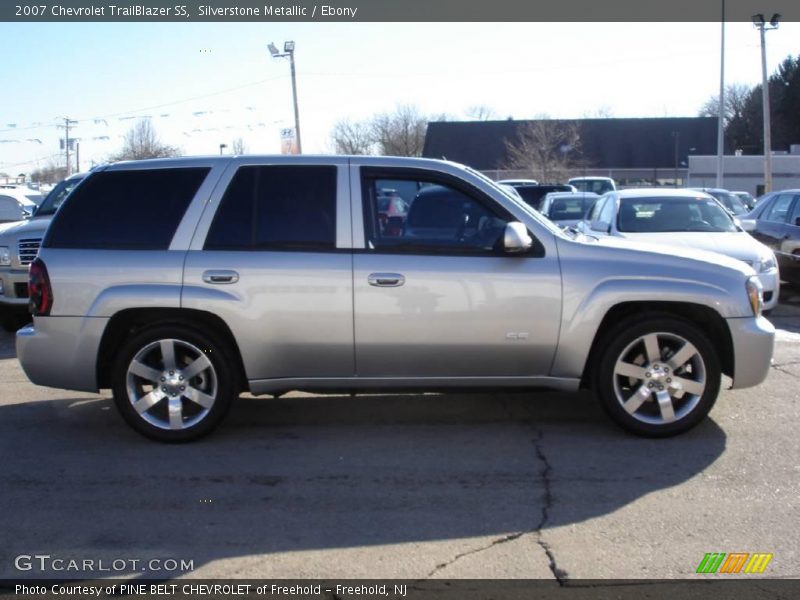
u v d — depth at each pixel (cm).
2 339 1007
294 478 502
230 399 561
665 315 550
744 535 418
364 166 564
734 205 2055
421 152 5759
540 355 552
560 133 5431
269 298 544
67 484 495
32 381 569
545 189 2238
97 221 563
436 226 555
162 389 559
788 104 7312
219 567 392
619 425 561
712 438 563
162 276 547
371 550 407
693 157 4959
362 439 573
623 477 496
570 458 529
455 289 542
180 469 518
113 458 539
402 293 542
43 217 1093
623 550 404
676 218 1092
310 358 552
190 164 571
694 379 559
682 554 399
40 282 555
